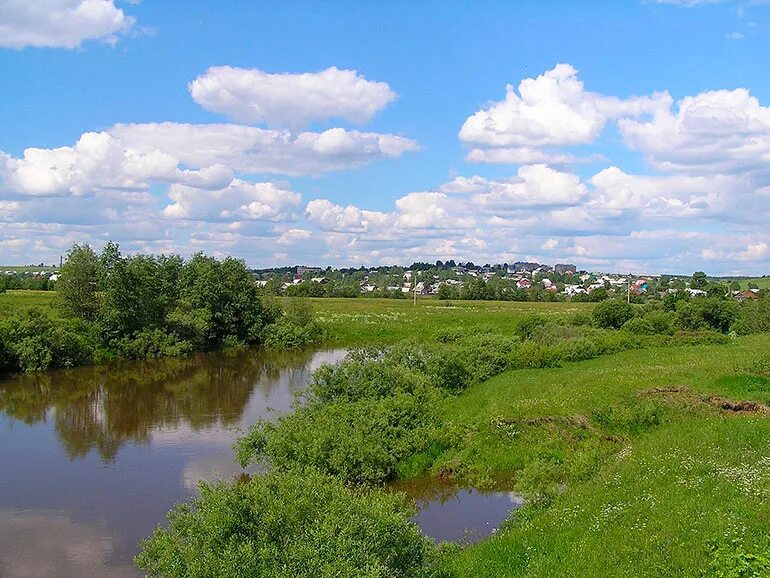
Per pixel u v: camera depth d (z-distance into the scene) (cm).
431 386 3231
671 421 2536
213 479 2480
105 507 2220
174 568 1124
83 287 6000
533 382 3328
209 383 4666
